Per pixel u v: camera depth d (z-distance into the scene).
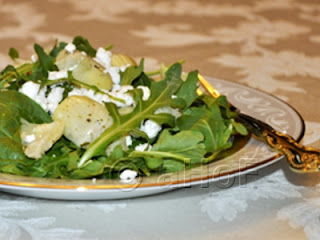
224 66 0.72
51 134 0.44
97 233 0.41
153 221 0.43
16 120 0.45
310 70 0.71
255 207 0.45
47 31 0.84
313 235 0.42
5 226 0.42
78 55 0.50
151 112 0.47
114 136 0.45
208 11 0.94
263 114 0.53
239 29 0.85
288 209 0.45
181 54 0.76
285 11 0.94
